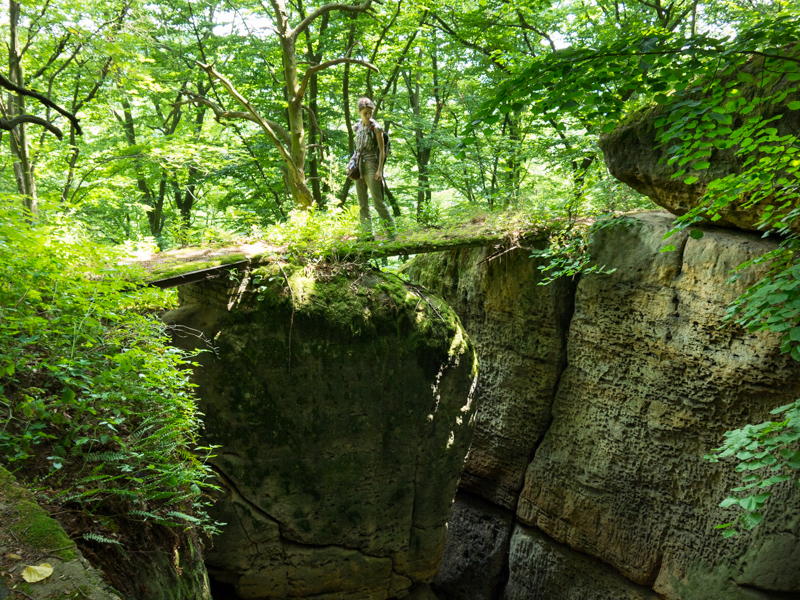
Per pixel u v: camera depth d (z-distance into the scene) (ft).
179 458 11.03
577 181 25.67
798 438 11.55
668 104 11.97
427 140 43.45
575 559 23.86
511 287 25.43
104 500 8.57
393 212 42.96
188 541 10.55
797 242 14.35
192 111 48.16
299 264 18.95
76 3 29.81
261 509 17.98
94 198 35.70
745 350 18.71
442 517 21.08
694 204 20.12
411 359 19.51
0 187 33.81
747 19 28.84
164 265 16.46
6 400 8.26
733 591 19.02
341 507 19.03
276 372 17.80
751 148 12.53
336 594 19.47
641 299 21.50
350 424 18.83
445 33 40.27
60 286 9.95
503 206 26.61
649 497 21.62
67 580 5.90
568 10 40.04
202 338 17.24
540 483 25.03
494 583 26.25
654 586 21.44
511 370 25.94
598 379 23.15
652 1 39.55
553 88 11.24
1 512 6.50
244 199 45.62
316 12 28.73
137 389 9.43
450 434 20.68
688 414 20.44
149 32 33.55
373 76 43.50
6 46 30.83
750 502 11.96
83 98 37.27
